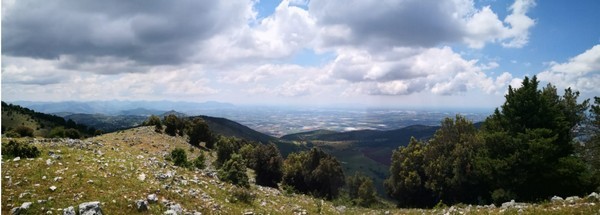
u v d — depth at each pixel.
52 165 19.92
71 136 57.09
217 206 19.91
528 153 31.50
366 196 64.00
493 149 35.56
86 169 20.19
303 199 36.72
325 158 69.19
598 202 17.89
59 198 15.45
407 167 55.22
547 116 33.97
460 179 43.16
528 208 19.59
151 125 75.25
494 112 37.72
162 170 25.22
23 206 13.90
